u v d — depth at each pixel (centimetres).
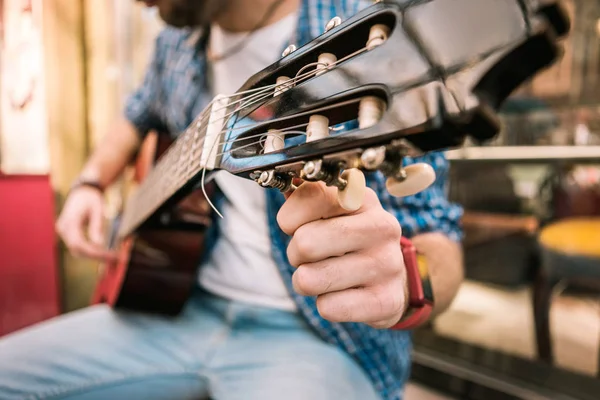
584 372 116
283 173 28
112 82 158
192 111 75
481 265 168
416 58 21
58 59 144
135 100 101
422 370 129
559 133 155
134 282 68
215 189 68
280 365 54
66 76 147
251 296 63
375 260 30
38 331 70
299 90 27
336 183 24
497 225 165
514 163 159
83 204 95
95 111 154
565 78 158
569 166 154
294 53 29
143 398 64
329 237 29
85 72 153
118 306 70
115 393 63
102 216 98
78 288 152
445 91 19
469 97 18
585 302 155
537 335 123
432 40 21
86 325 70
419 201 50
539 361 121
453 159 168
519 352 127
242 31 68
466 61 19
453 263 48
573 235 118
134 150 104
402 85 21
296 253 29
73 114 150
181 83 78
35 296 140
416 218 49
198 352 62
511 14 18
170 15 67
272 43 66
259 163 27
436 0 21
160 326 68
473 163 170
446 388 124
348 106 25
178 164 44
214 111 33
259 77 31
